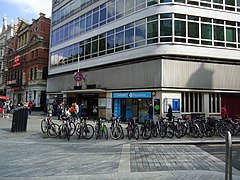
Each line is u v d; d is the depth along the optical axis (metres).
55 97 31.56
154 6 18.69
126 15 21.08
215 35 19.44
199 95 18.88
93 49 25.05
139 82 19.33
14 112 13.02
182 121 12.69
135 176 5.50
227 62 19.50
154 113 17.83
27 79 42.44
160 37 18.25
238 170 6.33
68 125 11.53
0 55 57.62
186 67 18.34
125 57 20.77
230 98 19.61
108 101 22.14
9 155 7.64
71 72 28.66
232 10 20.16
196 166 6.59
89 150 8.72
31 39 41.88
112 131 11.83
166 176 5.49
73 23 28.98
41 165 6.48
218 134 12.82
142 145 10.10
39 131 13.44
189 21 18.72
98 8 24.80
